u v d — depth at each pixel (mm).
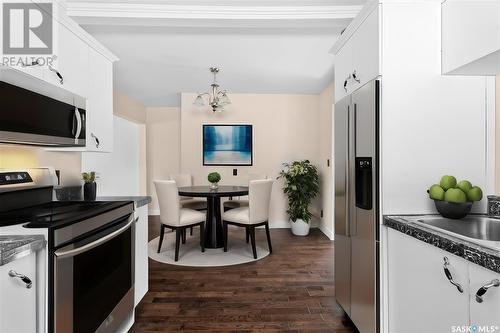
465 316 1142
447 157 1720
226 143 5219
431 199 1707
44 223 1331
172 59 3676
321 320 2188
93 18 2436
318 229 5066
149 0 2346
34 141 1608
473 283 1101
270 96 5230
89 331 1512
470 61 1497
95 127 2301
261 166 5242
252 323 2148
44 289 1261
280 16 2439
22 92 1522
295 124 5246
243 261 3434
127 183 5512
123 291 1916
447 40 1658
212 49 3395
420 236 1376
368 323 1777
